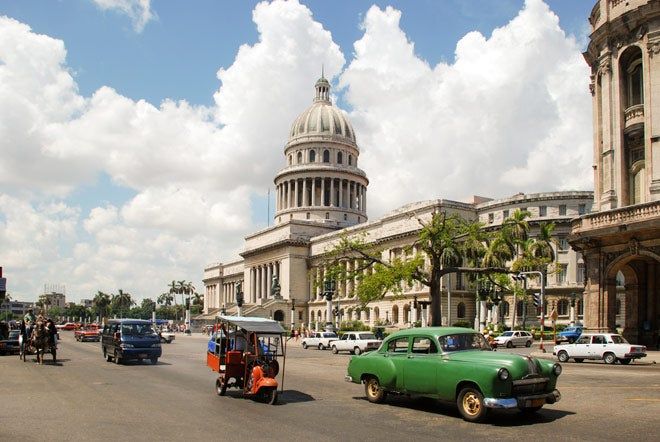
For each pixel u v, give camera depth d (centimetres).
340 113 14762
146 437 1303
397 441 1273
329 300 6981
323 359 3991
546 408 1689
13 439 1278
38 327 3322
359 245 5253
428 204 9175
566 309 8325
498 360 1504
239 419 1538
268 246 13262
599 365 3325
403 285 9619
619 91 4097
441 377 1580
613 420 1491
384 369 1756
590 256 3966
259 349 1906
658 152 3750
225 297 17050
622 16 3991
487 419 1507
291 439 1292
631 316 4044
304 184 13875
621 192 4019
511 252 6781
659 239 3547
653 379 2452
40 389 2141
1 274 4775
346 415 1606
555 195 8575
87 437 1302
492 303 7612
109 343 3469
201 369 2997
